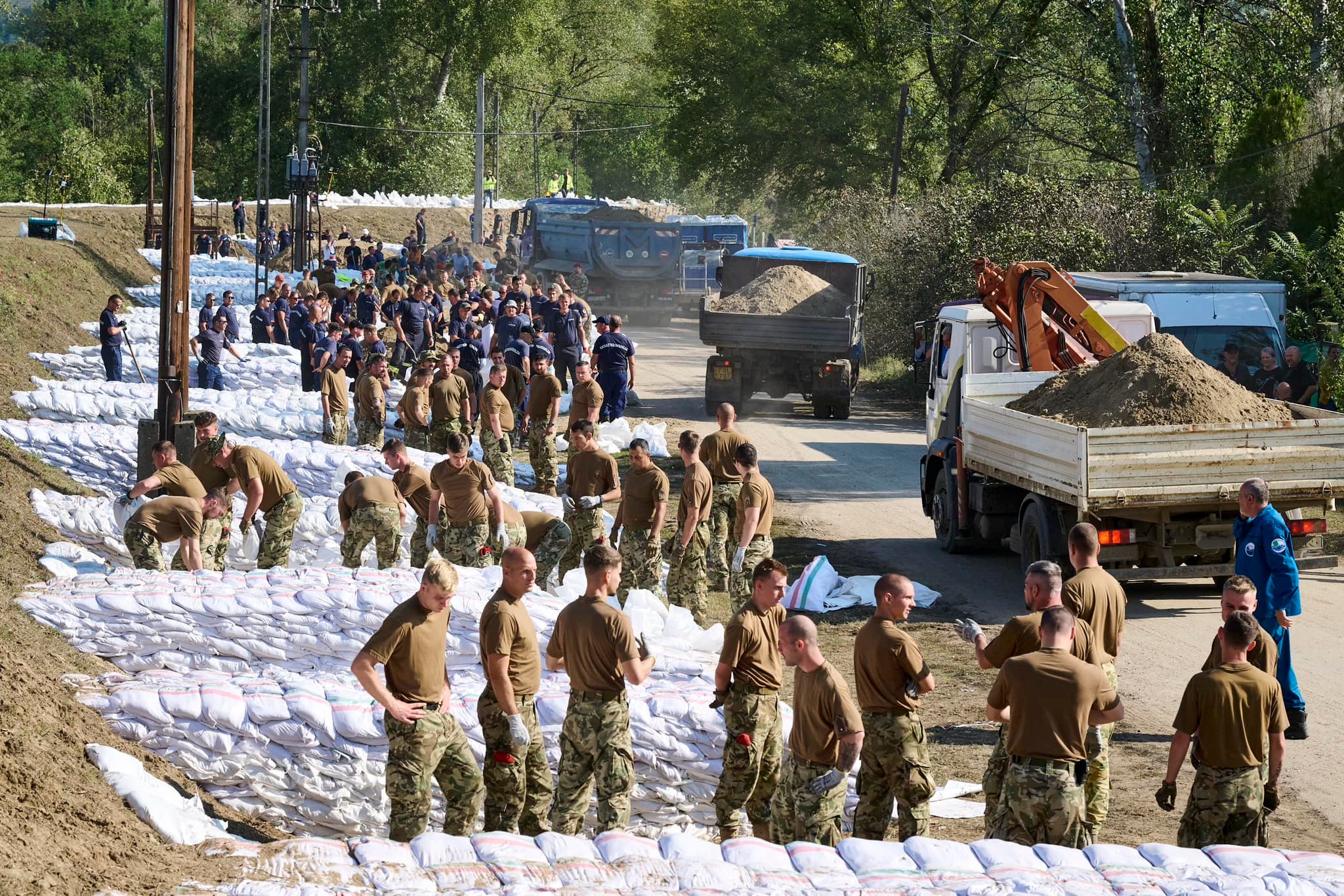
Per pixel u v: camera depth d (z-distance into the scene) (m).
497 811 7.77
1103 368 14.24
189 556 11.93
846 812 8.24
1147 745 9.91
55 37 107.00
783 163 53.94
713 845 6.61
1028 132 47.44
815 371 27.17
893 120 50.12
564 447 21.95
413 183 75.75
